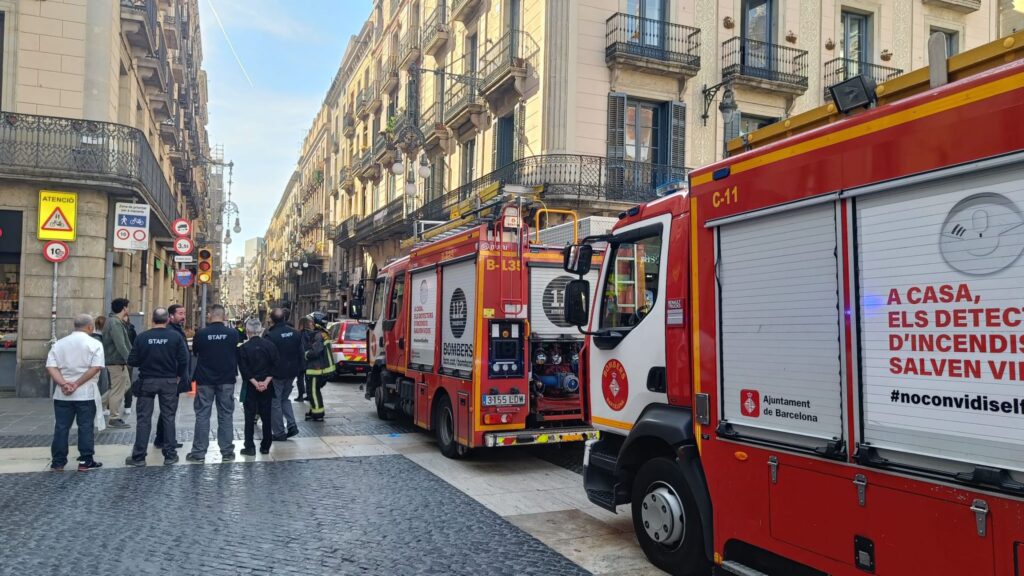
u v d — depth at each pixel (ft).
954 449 9.55
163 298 88.07
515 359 26.22
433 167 86.58
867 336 10.86
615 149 58.90
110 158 48.34
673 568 15.33
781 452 12.39
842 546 11.18
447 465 26.96
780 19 64.80
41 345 46.80
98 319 37.68
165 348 26.43
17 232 47.01
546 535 18.35
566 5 58.13
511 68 61.26
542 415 26.78
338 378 63.77
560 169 56.80
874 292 10.78
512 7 66.64
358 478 24.57
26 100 48.03
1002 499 8.96
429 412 29.68
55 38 48.83
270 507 20.62
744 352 13.32
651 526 15.87
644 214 17.16
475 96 71.92
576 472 26.14
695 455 14.78
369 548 17.12
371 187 120.37
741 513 13.32
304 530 18.48
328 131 169.68
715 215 14.16
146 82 66.18
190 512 19.98
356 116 131.03
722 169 14.03
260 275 354.54
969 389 9.37
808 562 11.81
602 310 18.86
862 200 11.07
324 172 171.94
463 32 78.95
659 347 16.17
